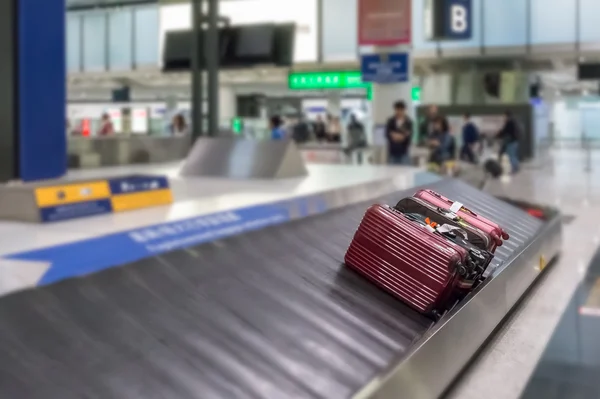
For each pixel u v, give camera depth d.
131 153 10.54
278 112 38.78
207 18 11.60
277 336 3.02
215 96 11.70
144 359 2.52
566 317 4.95
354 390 2.78
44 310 2.55
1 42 6.29
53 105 6.83
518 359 4.07
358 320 3.44
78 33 27.59
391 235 3.83
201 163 7.70
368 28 14.12
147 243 3.38
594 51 22.06
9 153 6.41
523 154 24.19
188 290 3.10
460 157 17.59
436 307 3.73
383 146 14.76
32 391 2.17
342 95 36.44
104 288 2.84
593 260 7.05
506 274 4.70
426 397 3.22
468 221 4.37
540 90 31.52
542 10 22.33
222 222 4.06
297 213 4.72
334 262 4.03
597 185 15.37
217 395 2.46
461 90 26.83
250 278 3.45
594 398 3.53
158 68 26.56
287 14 25.02
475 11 22.97
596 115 46.16
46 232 3.59
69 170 8.73
